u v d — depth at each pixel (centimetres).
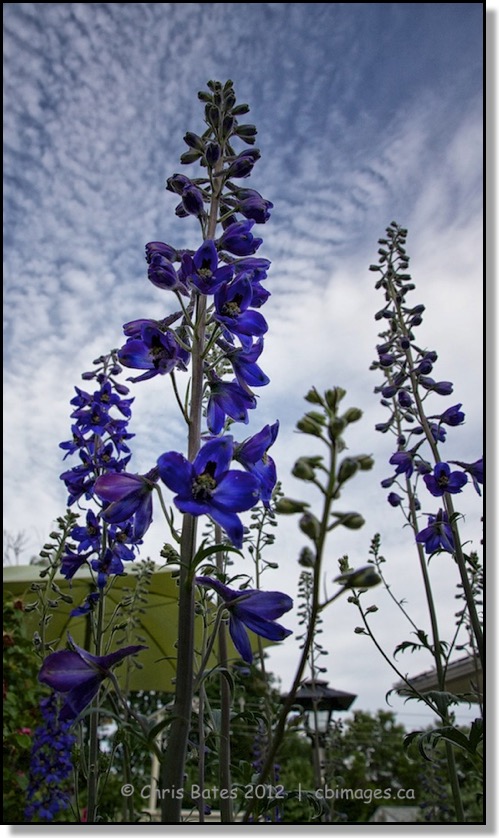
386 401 66
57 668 28
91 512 49
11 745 85
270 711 53
